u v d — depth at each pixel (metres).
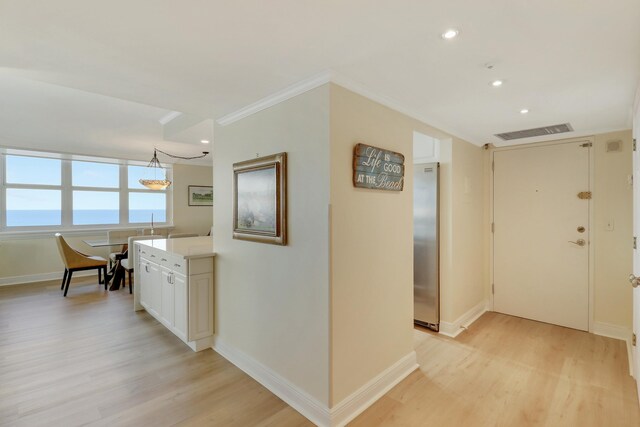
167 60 1.73
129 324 3.48
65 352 2.82
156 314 3.41
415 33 1.46
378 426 1.91
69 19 1.35
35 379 2.38
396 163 2.37
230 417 1.98
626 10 1.27
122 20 1.36
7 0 1.20
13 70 1.88
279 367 2.22
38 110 3.45
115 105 3.30
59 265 5.66
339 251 1.93
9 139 4.68
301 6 1.26
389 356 2.34
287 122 2.14
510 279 3.74
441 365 2.62
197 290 2.80
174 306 2.99
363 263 2.11
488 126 3.00
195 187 7.31
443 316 3.25
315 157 1.95
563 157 3.39
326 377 1.90
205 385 2.32
